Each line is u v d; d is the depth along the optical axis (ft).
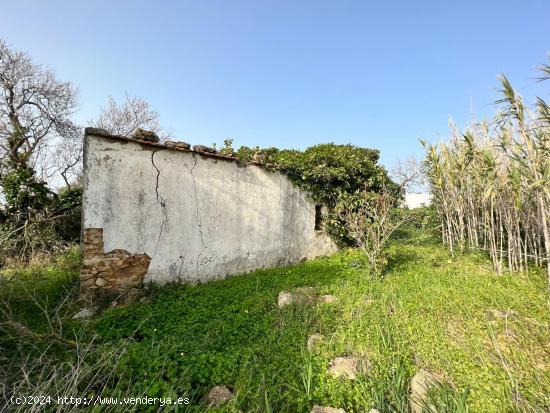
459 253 25.63
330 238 30.91
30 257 21.89
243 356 10.66
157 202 18.44
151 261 18.19
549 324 12.69
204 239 20.68
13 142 36.37
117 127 62.34
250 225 23.62
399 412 8.55
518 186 17.53
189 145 19.79
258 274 22.38
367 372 9.93
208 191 20.94
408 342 11.87
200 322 13.80
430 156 26.89
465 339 11.93
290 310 14.44
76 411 7.32
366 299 16.39
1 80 38.81
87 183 16.15
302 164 27.40
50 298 16.19
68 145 45.75
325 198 30.37
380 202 24.25
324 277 20.88
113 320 13.52
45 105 42.37
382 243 21.43
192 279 20.01
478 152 20.89
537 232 21.15
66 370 8.70
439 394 8.82
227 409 8.16
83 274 16.03
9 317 10.80
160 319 13.97
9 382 7.95
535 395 8.79
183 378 9.12
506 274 19.72
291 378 9.63
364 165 32.32
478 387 9.26
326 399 8.98
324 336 12.32
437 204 30.35
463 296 15.87
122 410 7.72
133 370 9.23
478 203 24.98
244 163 23.26
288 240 26.66
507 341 11.74
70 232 30.45
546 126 16.26
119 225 17.07
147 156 18.06
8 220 23.38
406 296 16.26
